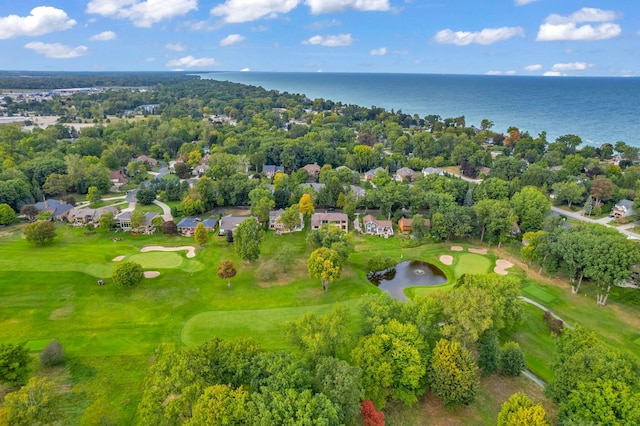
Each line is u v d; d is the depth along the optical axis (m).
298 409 32.22
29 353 52.38
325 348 42.72
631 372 36.91
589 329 59.88
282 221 98.25
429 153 186.62
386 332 45.06
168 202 126.00
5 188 107.88
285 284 73.75
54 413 37.47
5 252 83.38
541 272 77.38
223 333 57.81
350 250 85.56
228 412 32.22
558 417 39.00
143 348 54.31
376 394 41.53
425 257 86.88
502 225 88.19
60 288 69.25
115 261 81.38
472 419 42.75
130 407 44.09
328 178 133.38
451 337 46.47
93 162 150.50
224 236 96.94
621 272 60.72
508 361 48.38
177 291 70.06
